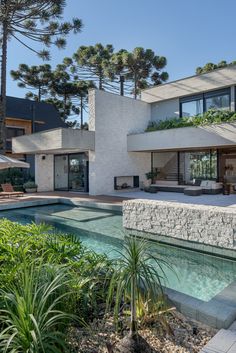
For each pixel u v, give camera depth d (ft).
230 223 19.06
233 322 9.88
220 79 47.55
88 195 49.88
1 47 55.67
